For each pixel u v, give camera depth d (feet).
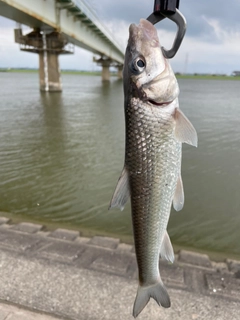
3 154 37.22
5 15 67.62
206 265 12.53
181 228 20.22
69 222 20.75
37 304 8.94
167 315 8.52
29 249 12.26
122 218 21.42
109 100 104.73
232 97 129.29
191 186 27.14
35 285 9.70
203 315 8.53
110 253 12.19
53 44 112.47
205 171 31.17
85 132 50.65
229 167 32.50
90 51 158.92
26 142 43.16
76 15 88.38
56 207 23.21
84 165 33.42
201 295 9.37
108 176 30.07
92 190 26.53
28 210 22.61
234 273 11.41
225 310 8.72
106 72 245.04
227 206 23.31
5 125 54.80
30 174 30.35
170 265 11.50
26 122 58.34
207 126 57.06
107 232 19.25
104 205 23.54
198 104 96.58
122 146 41.83
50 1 73.00
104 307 8.81
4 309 8.77
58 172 31.04
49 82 124.77
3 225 16.29
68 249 12.37
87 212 22.30
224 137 47.50
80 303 8.95
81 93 133.90
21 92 124.67
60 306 8.86
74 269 10.57
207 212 22.41
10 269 10.50
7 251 11.91
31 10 64.75
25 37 109.19
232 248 17.99
